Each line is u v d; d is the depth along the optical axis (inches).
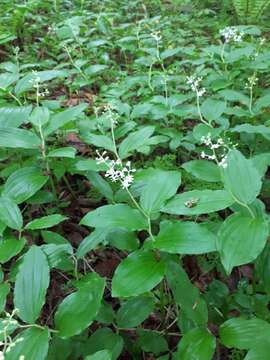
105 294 20.7
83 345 16.2
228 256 13.9
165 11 58.8
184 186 25.5
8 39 38.9
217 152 26.5
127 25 48.7
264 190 23.8
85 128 25.8
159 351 17.1
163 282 18.6
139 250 15.4
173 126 30.0
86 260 21.1
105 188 21.1
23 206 25.0
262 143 27.5
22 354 13.1
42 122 22.7
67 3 57.4
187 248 14.4
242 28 37.0
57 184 26.1
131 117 27.8
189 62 37.4
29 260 15.0
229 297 19.0
